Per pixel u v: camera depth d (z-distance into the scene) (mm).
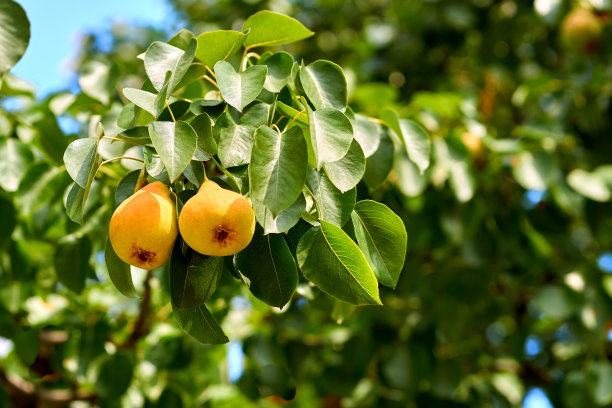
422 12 2898
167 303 1708
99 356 1617
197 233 1025
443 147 1756
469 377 2193
